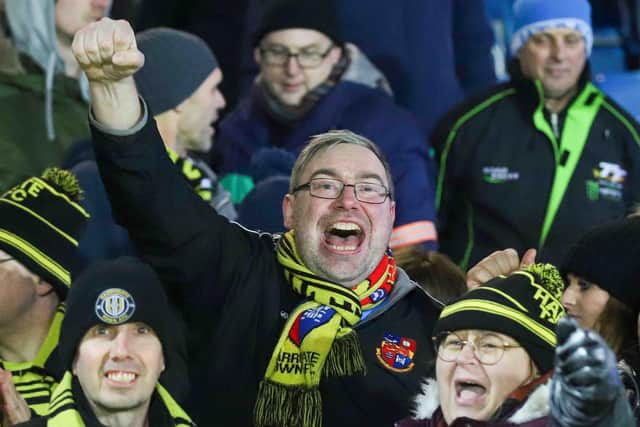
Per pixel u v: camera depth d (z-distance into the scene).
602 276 14.51
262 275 15.73
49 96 20.84
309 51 21.75
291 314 15.52
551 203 21.36
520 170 21.53
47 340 15.41
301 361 15.34
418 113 24.19
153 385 13.62
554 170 21.45
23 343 15.46
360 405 15.39
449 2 24.77
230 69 24.97
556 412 11.04
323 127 21.77
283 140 21.98
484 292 13.40
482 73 25.55
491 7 29.97
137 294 13.59
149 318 13.61
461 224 21.80
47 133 20.66
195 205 15.16
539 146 21.56
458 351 13.29
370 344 15.55
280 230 18.91
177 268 15.14
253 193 19.16
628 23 31.36
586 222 21.31
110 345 13.50
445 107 24.41
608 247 14.56
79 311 13.55
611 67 31.22
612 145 21.67
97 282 13.59
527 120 21.66
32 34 21.02
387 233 15.77
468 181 21.70
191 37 19.75
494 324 13.19
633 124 21.77
